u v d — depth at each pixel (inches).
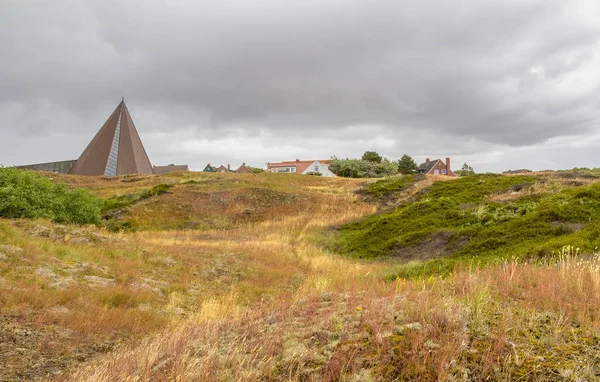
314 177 1919.3
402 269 495.8
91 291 352.8
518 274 232.5
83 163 2787.9
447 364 109.5
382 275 482.3
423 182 1293.1
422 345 123.1
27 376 199.3
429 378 108.3
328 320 157.9
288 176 1881.2
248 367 125.5
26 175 765.3
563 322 142.9
